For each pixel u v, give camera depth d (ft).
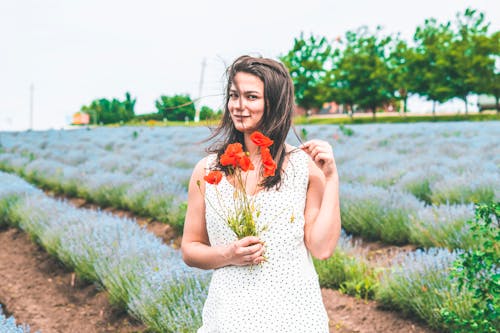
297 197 5.53
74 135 81.15
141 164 36.94
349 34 142.10
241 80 5.49
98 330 12.88
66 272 17.16
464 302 10.02
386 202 19.61
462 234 15.02
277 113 5.56
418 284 11.73
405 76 131.23
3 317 10.50
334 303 13.43
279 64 5.65
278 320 5.34
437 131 55.62
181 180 28.63
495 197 18.65
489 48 118.42
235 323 5.36
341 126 59.47
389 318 12.23
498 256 8.11
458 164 27.12
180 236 20.94
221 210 5.67
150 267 12.74
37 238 20.44
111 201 28.25
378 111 192.75
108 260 14.44
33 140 73.36
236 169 5.33
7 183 27.86
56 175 35.60
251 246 5.24
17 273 17.31
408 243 18.20
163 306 11.12
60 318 13.67
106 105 212.43
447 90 122.01
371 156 35.99
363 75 138.72
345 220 20.30
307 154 5.73
